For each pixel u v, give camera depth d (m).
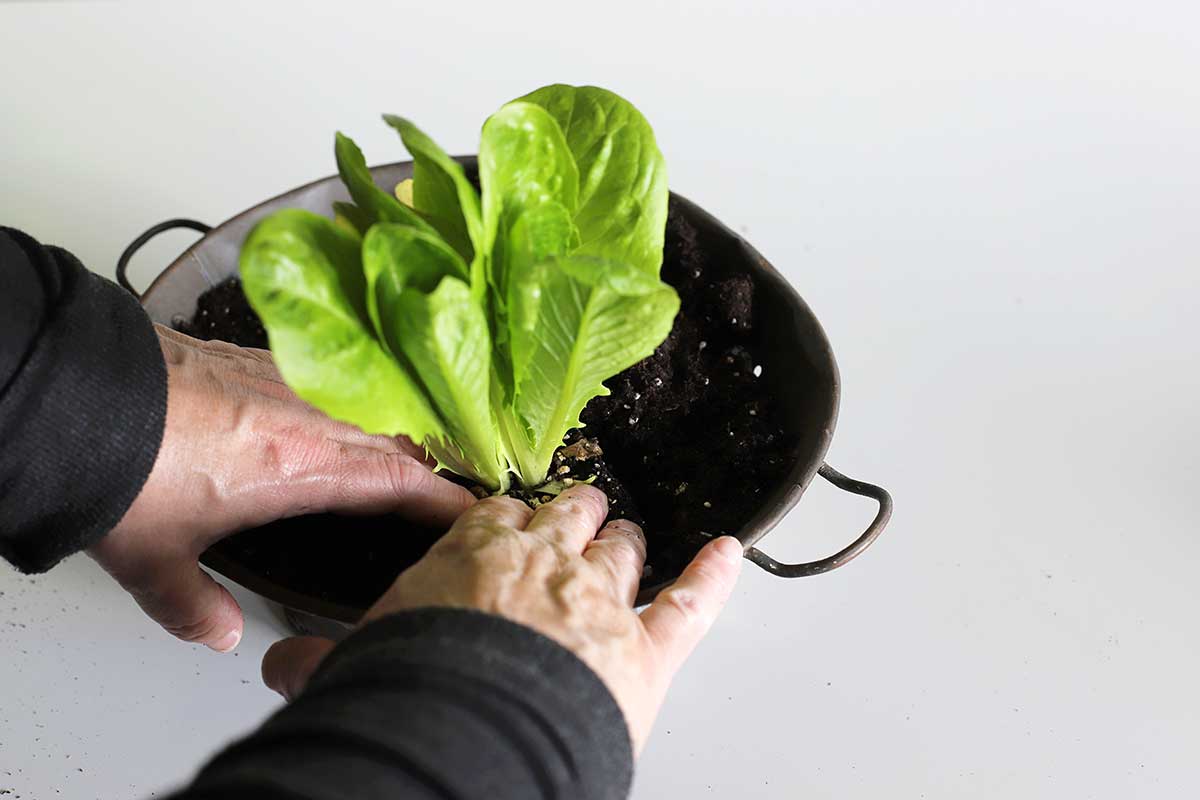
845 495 0.86
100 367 0.63
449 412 0.65
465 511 0.70
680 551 0.72
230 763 0.52
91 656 0.80
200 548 0.69
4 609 0.81
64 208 0.93
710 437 0.76
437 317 0.59
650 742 0.78
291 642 0.69
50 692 0.78
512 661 0.56
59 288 0.64
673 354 0.78
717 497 0.74
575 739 0.56
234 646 0.77
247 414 0.69
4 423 0.61
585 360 0.65
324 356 0.58
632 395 0.77
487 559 0.63
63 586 0.82
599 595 0.63
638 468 0.76
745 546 0.69
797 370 0.76
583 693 0.57
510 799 0.53
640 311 0.63
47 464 0.63
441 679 0.55
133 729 0.77
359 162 0.61
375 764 0.52
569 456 0.76
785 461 0.74
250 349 0.75
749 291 0.78
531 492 0.74
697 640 0.66
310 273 0.58
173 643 0.80
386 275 0.60
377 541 0.73
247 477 0.69
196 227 0.81
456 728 0.53
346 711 0.53
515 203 0.63
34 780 0.76
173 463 0.67
